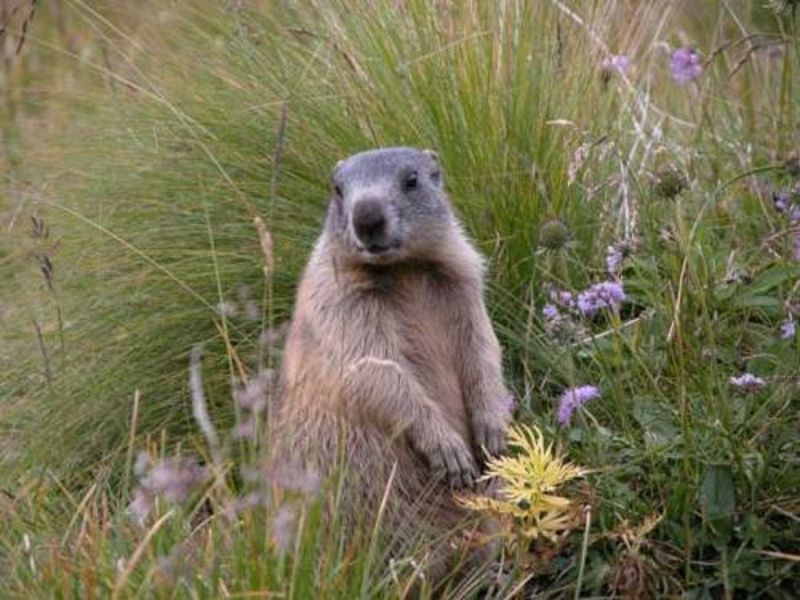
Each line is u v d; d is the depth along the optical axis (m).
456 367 8.73
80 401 9.70
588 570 8.13
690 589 7.99
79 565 7.07
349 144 10.27
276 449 7.95
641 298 9.76
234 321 9.73
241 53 11.07
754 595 7.98
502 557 8.04
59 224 10.78
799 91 10.99
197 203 10.23
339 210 8.44
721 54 12.65
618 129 11.07
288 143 10.31
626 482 8.42
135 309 9.95
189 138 10.64
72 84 12.74
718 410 8.21
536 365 9.55
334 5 11.04
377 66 10.56
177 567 6.84
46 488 8.91
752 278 9.05
